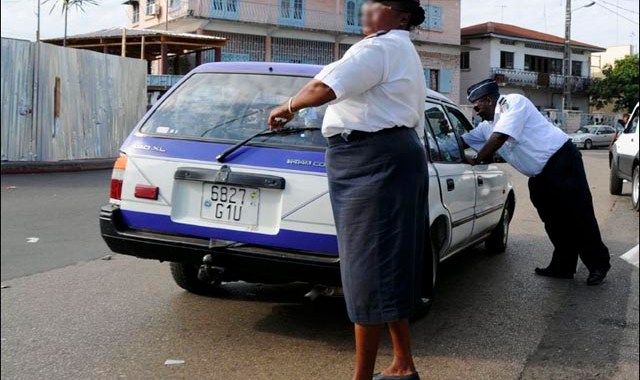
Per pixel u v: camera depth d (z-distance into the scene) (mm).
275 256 3738
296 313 4672
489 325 4508
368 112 2822
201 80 4508
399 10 2928
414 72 2918
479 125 5668
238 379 3508
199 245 3875
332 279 3701
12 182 11070
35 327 4270
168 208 4004
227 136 4082
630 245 7414
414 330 4387
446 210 4656
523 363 3818
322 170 3777
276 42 31406
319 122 3949
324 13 32344
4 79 12500
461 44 42031
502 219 6797
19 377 3477
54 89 13445
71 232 7348
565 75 40562
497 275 5965
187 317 4539
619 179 12492
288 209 3783
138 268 5938
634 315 4730
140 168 4094
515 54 43562
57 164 13148
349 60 2746
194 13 29094
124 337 4121
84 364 3676
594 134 35156
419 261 3043
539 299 5164
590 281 5582
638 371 3703
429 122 4816
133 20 35625
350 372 3623
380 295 2846
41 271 5707
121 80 15359
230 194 3904
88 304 4801
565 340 4215
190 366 3676
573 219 5520
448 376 3607
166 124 4262
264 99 4266
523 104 5402
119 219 4129
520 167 5602
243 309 4750
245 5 30312
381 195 2816
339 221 2930
